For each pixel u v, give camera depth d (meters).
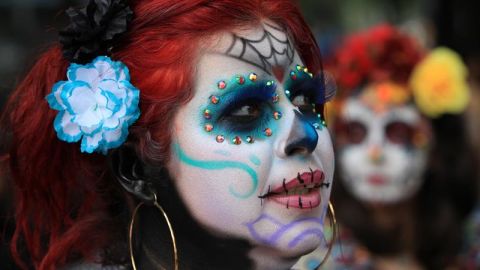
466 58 3.86
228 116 1.20
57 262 1.40
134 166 1.25
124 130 1.20
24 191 1.43
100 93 1.21
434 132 2.68
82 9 1.24
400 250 2.63
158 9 1.22
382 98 2.49
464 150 2.83
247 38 1.21
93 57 1.25
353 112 2.52
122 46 1.24
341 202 2.60
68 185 1.39
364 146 2.51
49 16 4.85
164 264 1.26
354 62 2.54
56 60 1.34
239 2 1.22
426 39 4.72
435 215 2.65
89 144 1.21
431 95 2.52
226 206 1.18
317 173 1.21
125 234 1.34
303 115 1.24
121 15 1.23
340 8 8.72
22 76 1.49
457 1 4.30
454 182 2.80
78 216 1.39
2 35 4.89
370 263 2.50
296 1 1.42
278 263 1.21
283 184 1.19
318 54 1.35
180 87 1.19
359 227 2.58
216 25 1.20
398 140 2.51
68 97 1.21
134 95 1.19
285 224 1.19
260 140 1.20
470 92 3.35
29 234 1.45
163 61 1.20
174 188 1.21
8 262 1.60
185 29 1.20
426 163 2.59
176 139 1.20
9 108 1.44
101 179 1.33
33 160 1.38
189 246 1.23
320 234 1.22
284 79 1.24
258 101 1.21
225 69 1.19
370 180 2.51
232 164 1.18
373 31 2.60
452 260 2.67
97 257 1.37
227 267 1.22
